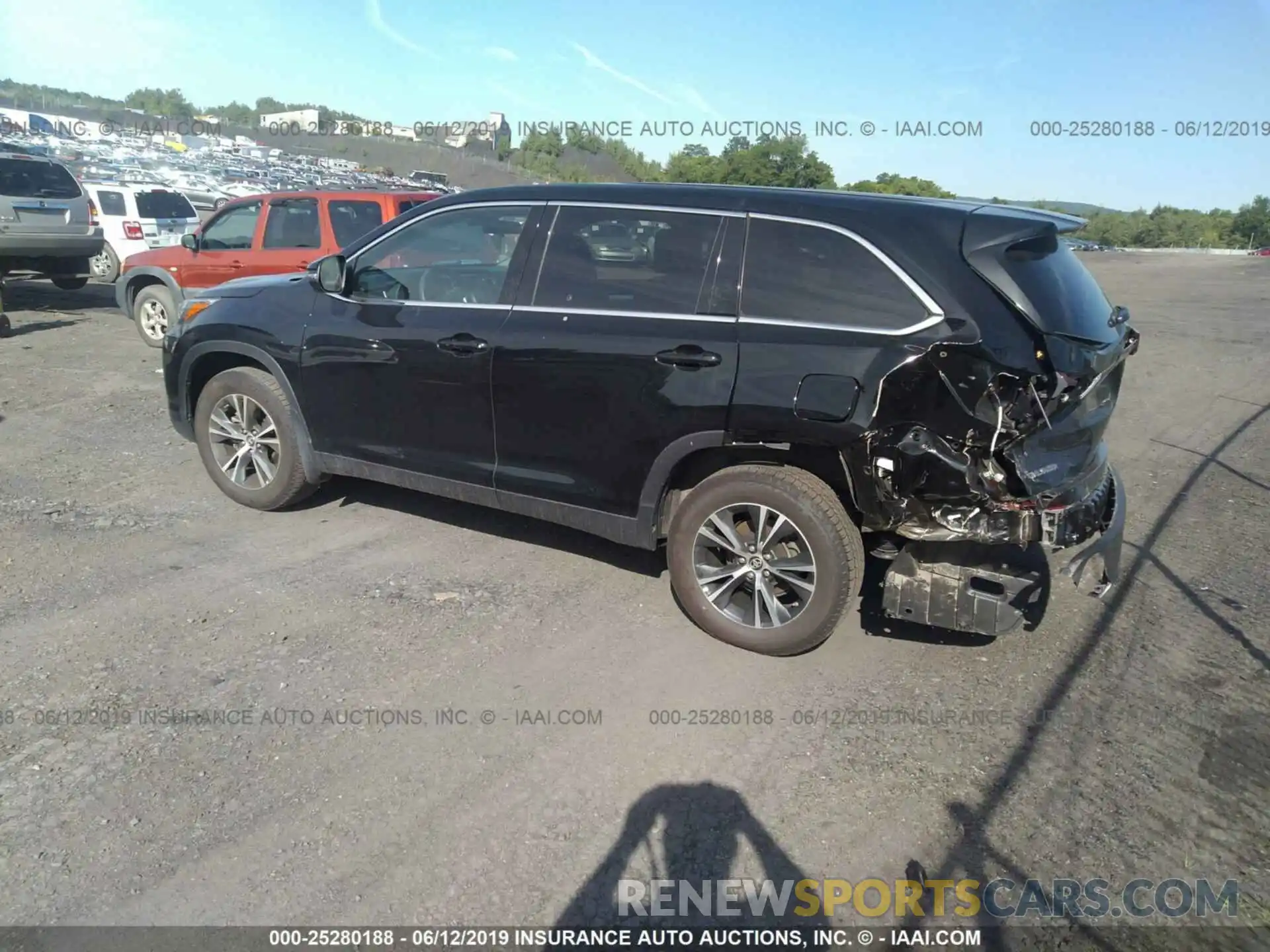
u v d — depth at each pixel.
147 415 7.43
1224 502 6.11
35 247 11.95
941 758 3.28
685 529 4.01
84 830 2.79
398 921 2.51
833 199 3.89
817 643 3.87
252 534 5.09
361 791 3.01
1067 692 3.72
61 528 5.06
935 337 3.47
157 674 3.64
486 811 2.94
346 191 9.90
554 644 4.00
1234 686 3.78
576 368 4.11
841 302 3.69
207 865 2.68
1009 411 3.39
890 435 3.51
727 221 3.98
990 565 3.61
